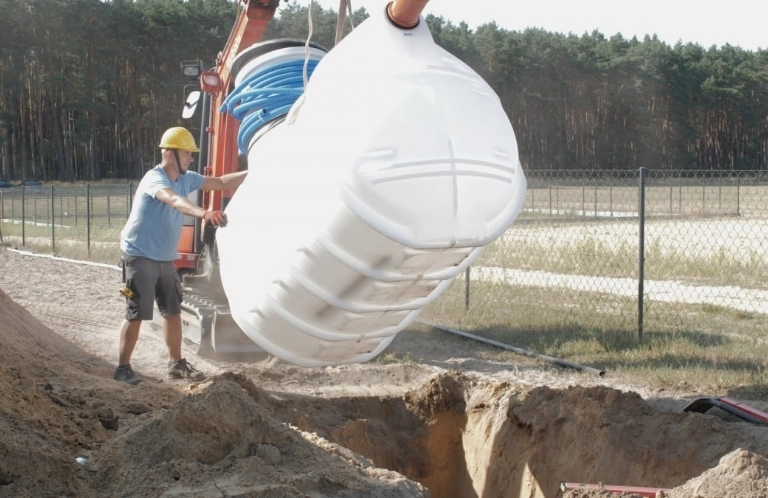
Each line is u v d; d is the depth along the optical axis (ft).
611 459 17.75
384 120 14.08
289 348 16.58
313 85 15.62
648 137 254.27
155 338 30.04
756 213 91.76
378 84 14.40
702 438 17.24
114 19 205.57
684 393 23.99
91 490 13.62
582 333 31.73
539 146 249.34
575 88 250.57
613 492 13.87
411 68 14.58
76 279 48.96
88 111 211.20
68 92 205.87
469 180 14.28
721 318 35.53
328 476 13.85
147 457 14.24
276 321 16.12
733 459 12.89
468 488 20.92
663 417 18.06
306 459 14.40
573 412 18.71
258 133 19.52
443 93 14.57
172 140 22.57
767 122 270.67
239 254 16.71
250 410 14.70
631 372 26.05
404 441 21.44
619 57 254.47
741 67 269.64
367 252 14.56
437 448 21.61
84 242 71.56
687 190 130.00
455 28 257.75
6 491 12.81
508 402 19.95
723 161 266.36
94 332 31.37
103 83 209.05
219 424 14.38
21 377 17.15
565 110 250.98
